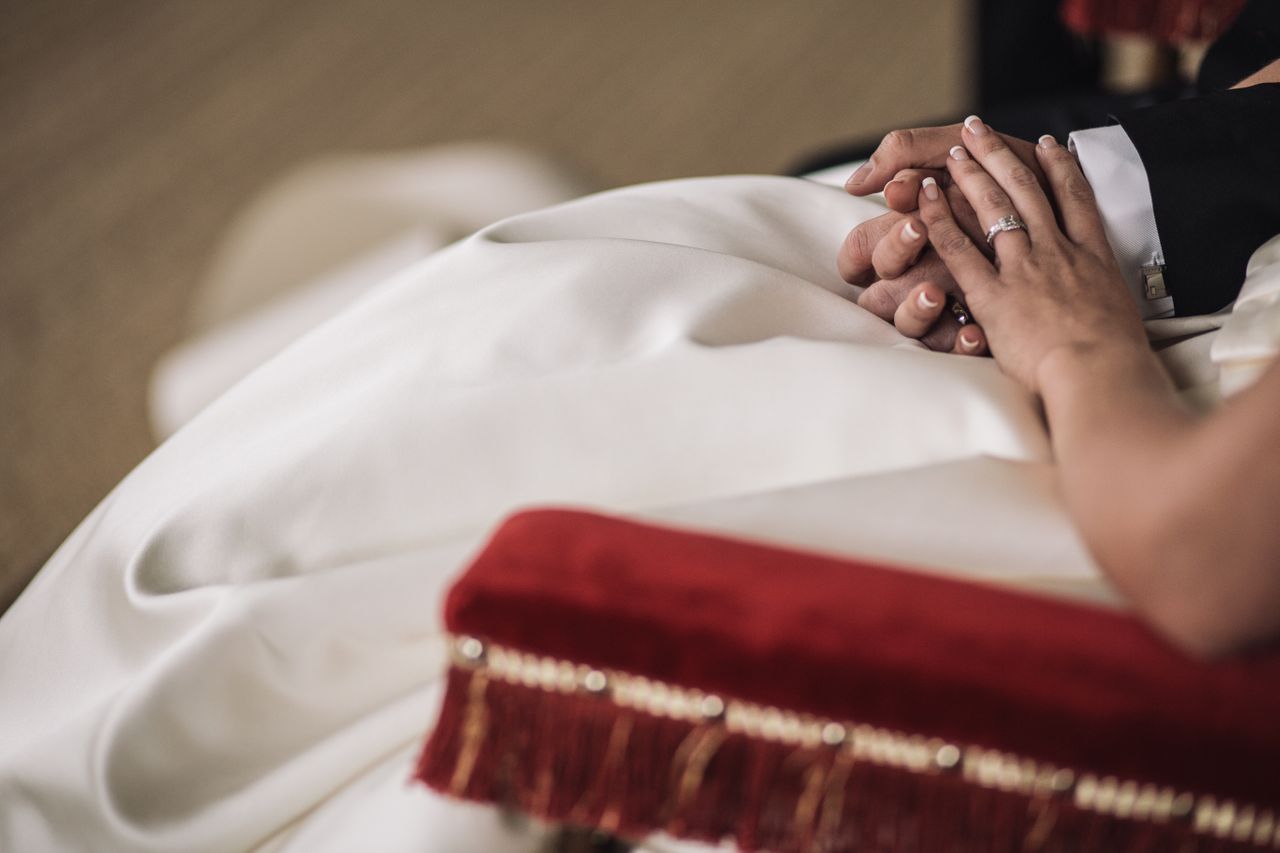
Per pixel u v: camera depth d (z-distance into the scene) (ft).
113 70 11.75
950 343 3.94
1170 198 3.89
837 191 4.29
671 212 4.18
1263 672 3.10
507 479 3.70
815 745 3.19
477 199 6.85
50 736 3.62
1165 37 6.40
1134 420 3.29
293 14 12.60
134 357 8.36
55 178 10.30
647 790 3.24
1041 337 3.60
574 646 3.20
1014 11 7.20
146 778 3.57
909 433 3.62
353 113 11.02
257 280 7.08
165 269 9.17
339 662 3.63
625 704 3.22
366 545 3.72
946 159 3.99
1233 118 3.93
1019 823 3.17
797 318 3.89
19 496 7.34
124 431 7.76
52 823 3.59
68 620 3.87
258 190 10.02
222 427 3.98
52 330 8.66
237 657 3.59
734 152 10.07
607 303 3.80
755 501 3.43
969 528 3.39
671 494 3.68
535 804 3.27
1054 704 3.10
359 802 3.48
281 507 3.74
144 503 3.92
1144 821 3.15
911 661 3.13
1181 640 3.10
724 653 3.16
